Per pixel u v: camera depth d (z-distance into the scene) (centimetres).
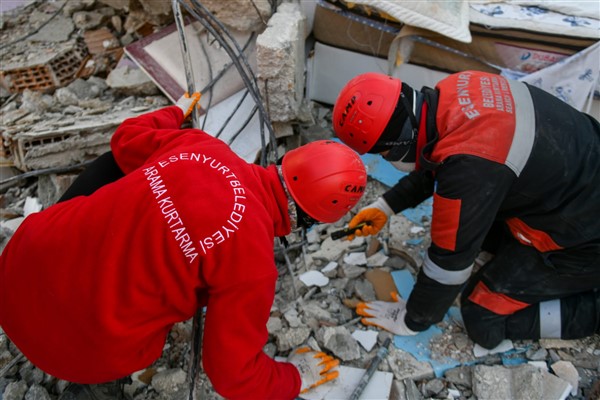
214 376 133
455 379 193
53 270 126
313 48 312
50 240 128
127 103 281
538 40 246
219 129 262
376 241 243
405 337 206
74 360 135
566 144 160
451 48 263
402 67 282
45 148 249
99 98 287
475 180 153
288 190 143
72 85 288
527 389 183
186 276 123
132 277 121
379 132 164
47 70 291
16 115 264
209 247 121
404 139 166
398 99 164
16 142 249
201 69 274
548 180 161
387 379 191
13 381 181
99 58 306
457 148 155
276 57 229
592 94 245
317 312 212
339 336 199
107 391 176
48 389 181
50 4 341
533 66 254
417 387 193
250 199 130
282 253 238
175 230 121
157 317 131
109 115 266
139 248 122
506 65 260
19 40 309
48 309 128
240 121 266
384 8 254
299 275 230
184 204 123
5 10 334
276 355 202
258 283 123
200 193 125
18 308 131
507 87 166
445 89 169
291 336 200
